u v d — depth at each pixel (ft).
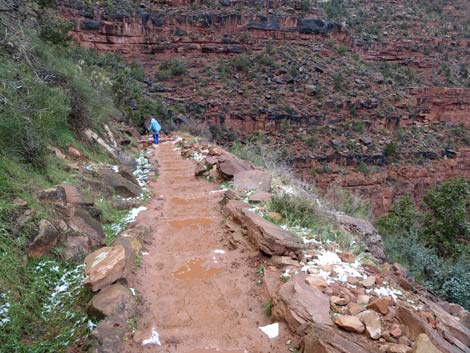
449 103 168.76
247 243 18.15
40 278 13.00
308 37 170.19
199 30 155.12
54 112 24.40
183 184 31.30
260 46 159.22
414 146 140.97
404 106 157.07
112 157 32.96
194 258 17.40
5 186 14.88
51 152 22.94
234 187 26.71
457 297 24.18
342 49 169.68
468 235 47.50
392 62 203.31
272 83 139.23
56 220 15.42
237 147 50.26
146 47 146.82
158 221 22.18
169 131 72.79
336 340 10.17
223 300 14.07
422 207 58.75
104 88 54.39
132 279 14.89
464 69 199.72
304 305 11.96
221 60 150.41
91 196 21.84
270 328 12.03
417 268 27.81
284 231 17.47
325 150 123.03
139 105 74.64
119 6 143.95
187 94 126.00
